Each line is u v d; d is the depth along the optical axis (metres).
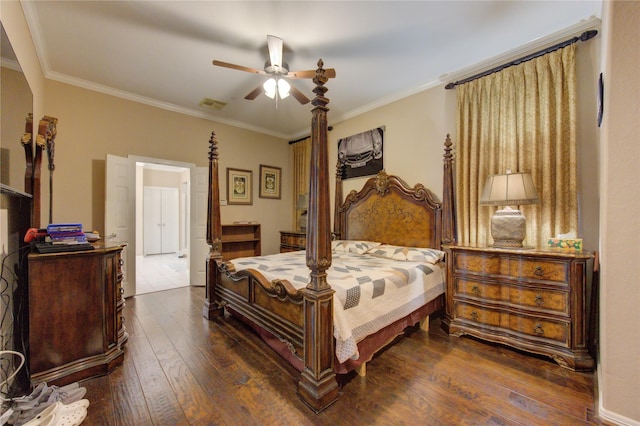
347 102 4.11
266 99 4.04
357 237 4.23
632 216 1.43
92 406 1.60
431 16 2.33
